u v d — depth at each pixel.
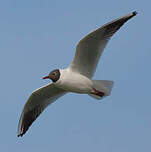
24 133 16.30
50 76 14.90
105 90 14.94
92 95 15.32
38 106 16.27
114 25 14.15
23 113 16.16
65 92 16.25
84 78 14.86
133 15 13.82
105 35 14.27
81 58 14.66
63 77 14.81
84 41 14.18
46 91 15.79
